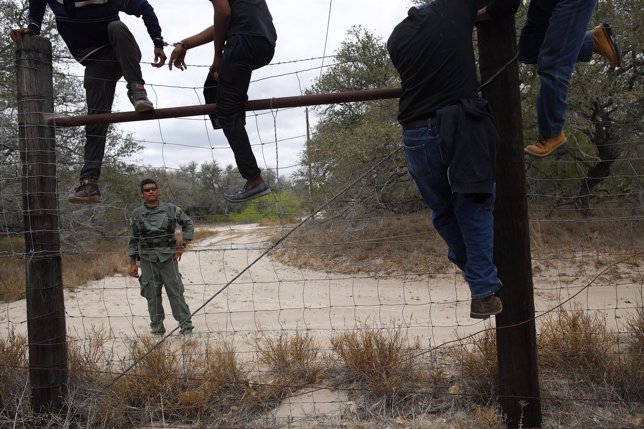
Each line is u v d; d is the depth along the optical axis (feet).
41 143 13.35
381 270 41.39
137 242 21.29
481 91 11.84
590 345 14.35
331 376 15.30
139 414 13.66
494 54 11.55
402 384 14.03
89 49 13.70
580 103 38.73
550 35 10.46
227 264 50.67
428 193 10.43
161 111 13.03
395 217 44.83
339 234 45.03
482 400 13.20
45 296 13.32
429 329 21.44
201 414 13.53
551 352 14.79
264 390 14.35
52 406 13.29
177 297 21.43
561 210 31.30
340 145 40.78
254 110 12.65
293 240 46.88
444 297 33.68
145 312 28.45
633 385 13.19
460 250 10.93
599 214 30.04
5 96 38.63
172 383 14.35
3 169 28.40
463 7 9.95
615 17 37.29
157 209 21.26
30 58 13.26
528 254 11.96
